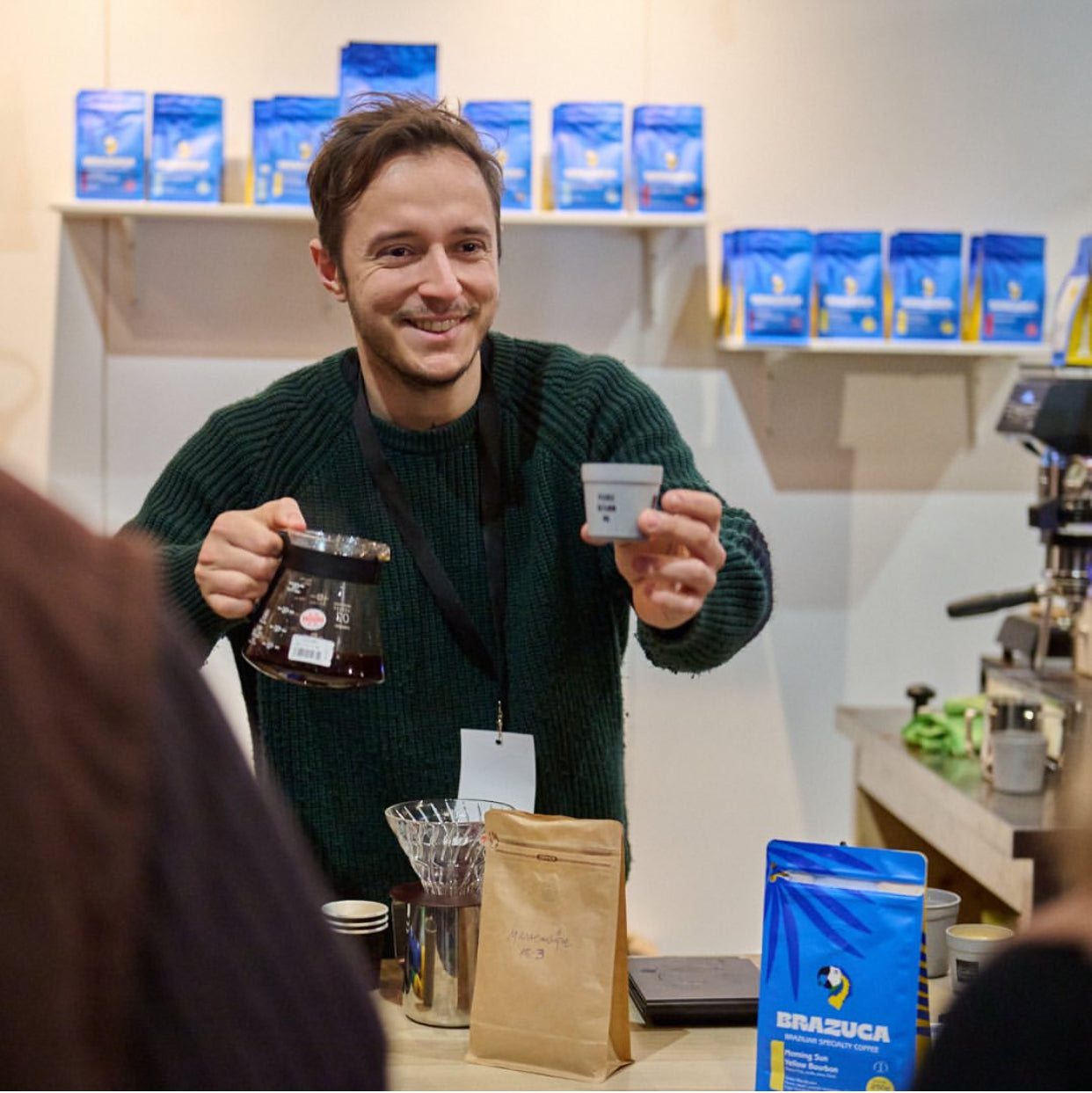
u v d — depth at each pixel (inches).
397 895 62.7
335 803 73.2
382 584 72.7
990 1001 29.4
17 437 139.2
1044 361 148.8
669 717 148.3
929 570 150.2
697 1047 60.0
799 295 135.5
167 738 21.9
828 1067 53.1
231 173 138.1
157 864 21.4
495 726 73.3
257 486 74.4
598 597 74.7
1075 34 146.7
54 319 138.7
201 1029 21.6
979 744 122.2
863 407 148.3
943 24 145.3
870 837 136.5
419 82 127.6
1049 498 122.3
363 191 67.7
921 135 145.9
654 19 142.0
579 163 131.7
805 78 144.2
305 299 140.6
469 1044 58.6
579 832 57.7
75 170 130.2
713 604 65.3
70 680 20.7
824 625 149.5
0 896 19.7
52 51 136.8
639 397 74.5
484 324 70.1
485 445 73.6
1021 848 96.3
